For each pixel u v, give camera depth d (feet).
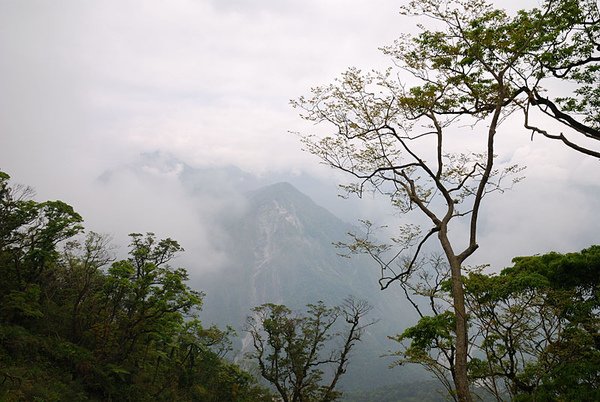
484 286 33.71
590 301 49.67
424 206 33.68
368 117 35.22
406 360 33.63
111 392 105.60
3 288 110.52
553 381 44.29
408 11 35.99
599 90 40.32
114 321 134.21
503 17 34.71
